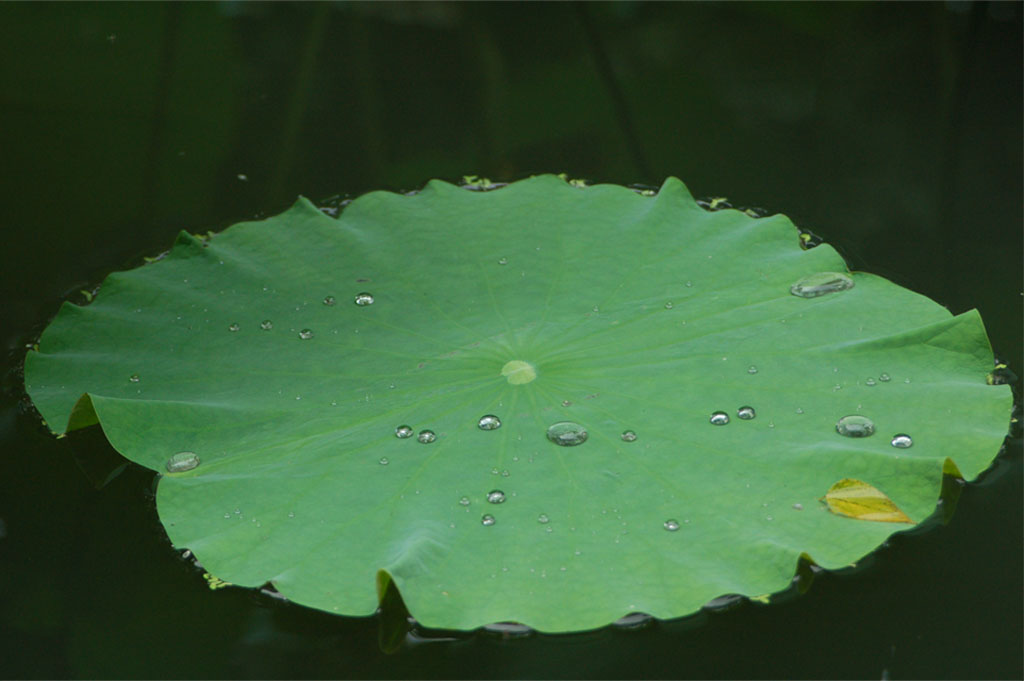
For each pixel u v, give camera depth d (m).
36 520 1.89
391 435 1.91
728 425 1.91
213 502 1.89
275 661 1.83
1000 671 1.82
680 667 1.83
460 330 1.98
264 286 2.02
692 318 1.98
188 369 1.97
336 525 1.88
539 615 1.84
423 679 1.82
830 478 1.89
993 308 2.00
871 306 1.98
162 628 1.84
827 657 1.83
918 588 1.85
